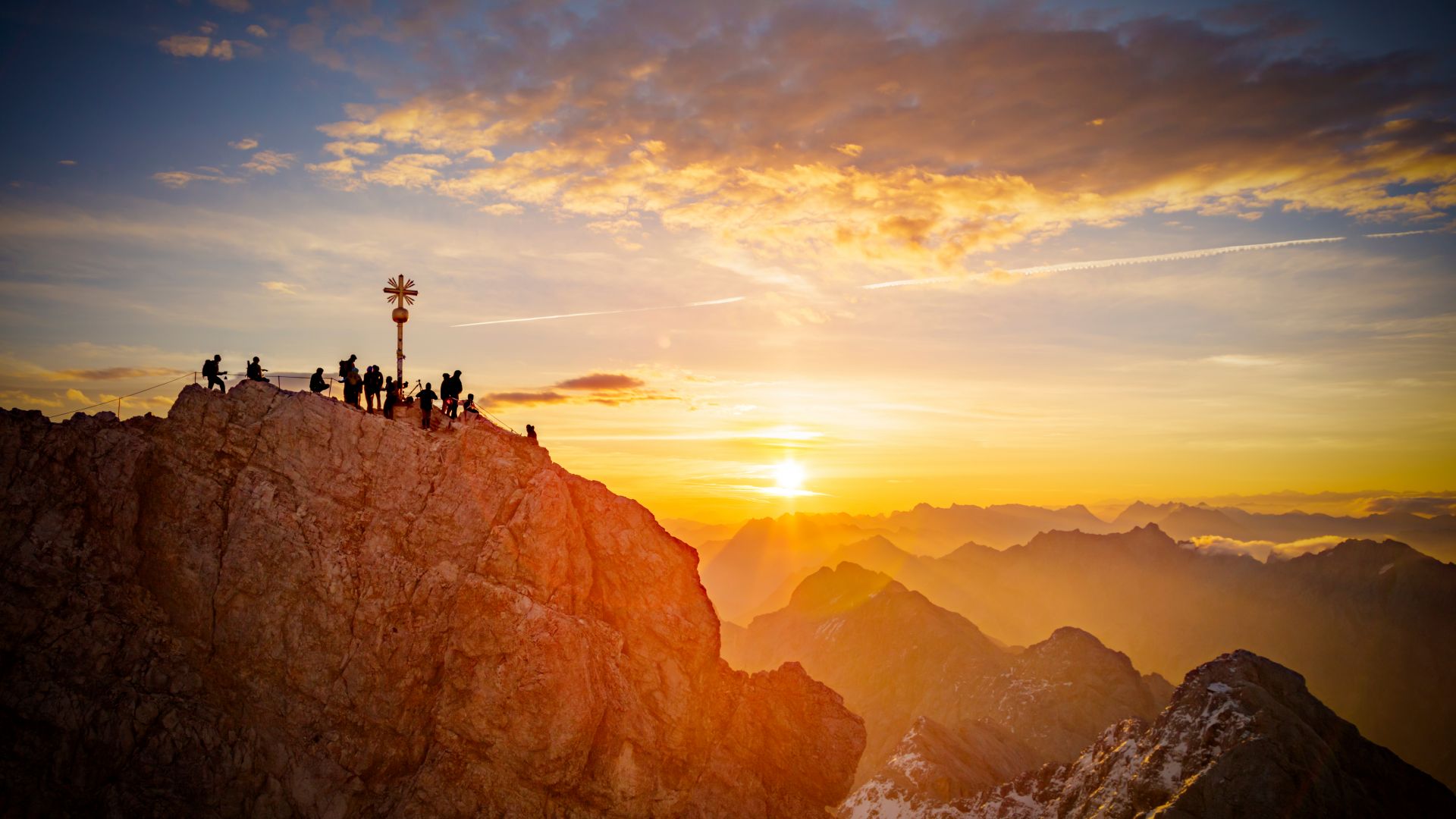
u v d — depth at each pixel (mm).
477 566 65562
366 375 70312
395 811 59656
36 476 59844
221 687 59812
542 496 67688
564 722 62062
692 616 75312
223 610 61125
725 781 73938
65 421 63000
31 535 58406
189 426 64500
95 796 53719
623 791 64938
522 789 61906
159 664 58344
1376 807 88688
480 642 63250
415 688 62781
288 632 61625
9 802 51500
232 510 63094
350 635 62438
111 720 55500
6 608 55938
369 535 64688
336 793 59406
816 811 78688
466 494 67312
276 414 65625
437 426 71812
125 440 62344
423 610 63938
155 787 55094
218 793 56719
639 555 74812
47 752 53500
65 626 56844
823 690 86875
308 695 61156
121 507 60781
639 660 71125
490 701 62094
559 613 64688
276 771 58750
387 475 66625
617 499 77062
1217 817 86188
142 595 60250
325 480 65312
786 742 82438
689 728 71375
